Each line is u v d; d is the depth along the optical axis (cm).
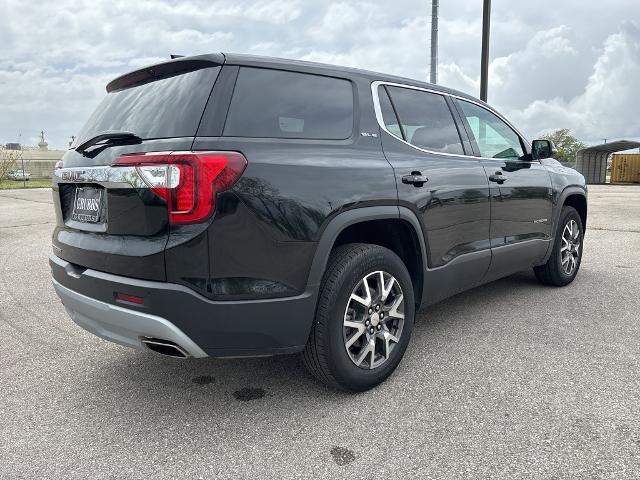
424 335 373
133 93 280
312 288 251
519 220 412
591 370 307
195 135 228
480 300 461
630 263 618
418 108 339
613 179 3622
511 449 226
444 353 338
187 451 233
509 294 480
